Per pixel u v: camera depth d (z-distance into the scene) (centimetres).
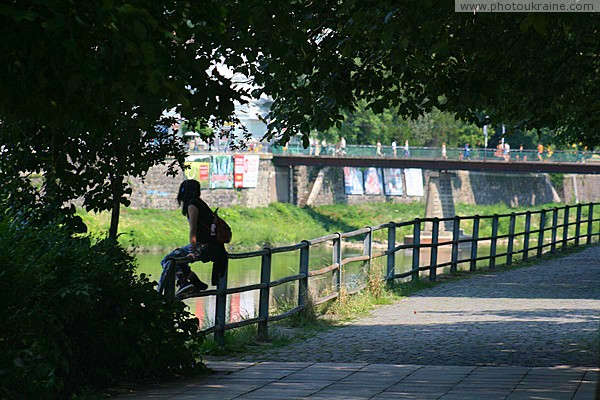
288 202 16112
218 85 1391
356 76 2233
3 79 1140
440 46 1591
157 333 1571
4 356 1273
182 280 2003
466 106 2328
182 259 1903
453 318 2530
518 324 2384
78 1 1043
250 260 8944
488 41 2094
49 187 1838
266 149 15525
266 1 1461
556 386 1413
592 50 2222
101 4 1041
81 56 1084
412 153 15012
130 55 1105
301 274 2459
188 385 1517
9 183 1789
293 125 2228
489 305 2833
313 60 1973
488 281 3547
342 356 1939
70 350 1373
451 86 2289
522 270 3988
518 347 1995
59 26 1023
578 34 1900
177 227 12425
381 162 15075
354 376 1584
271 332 2273
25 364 1286
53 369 1298
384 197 18250
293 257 9769
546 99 2331
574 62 2216
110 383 1494
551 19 1708
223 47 1580
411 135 18938
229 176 14438
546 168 14475
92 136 1814
